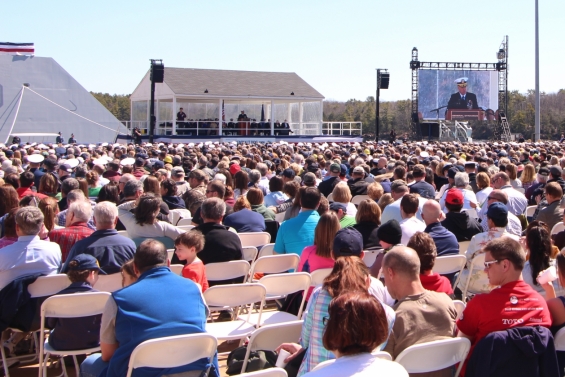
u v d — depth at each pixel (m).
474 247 6.23
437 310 3.73
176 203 8.86
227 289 4.92
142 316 3.64
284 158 15.02
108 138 38.59
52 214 6.51
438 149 20.86
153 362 3.58
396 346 3.67
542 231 5.04
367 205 6.39
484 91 42.88
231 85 38.09
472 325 3.77
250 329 5.18
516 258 3.79
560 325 3.93
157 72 30.97
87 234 5.99
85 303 4.58
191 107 41.72
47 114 37.03
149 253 3.86
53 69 37.03
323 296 3.66
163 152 17.50
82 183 9.06
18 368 5.44
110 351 3.76
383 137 61.00
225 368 5.39
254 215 7.66
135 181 8.10
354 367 2.61
